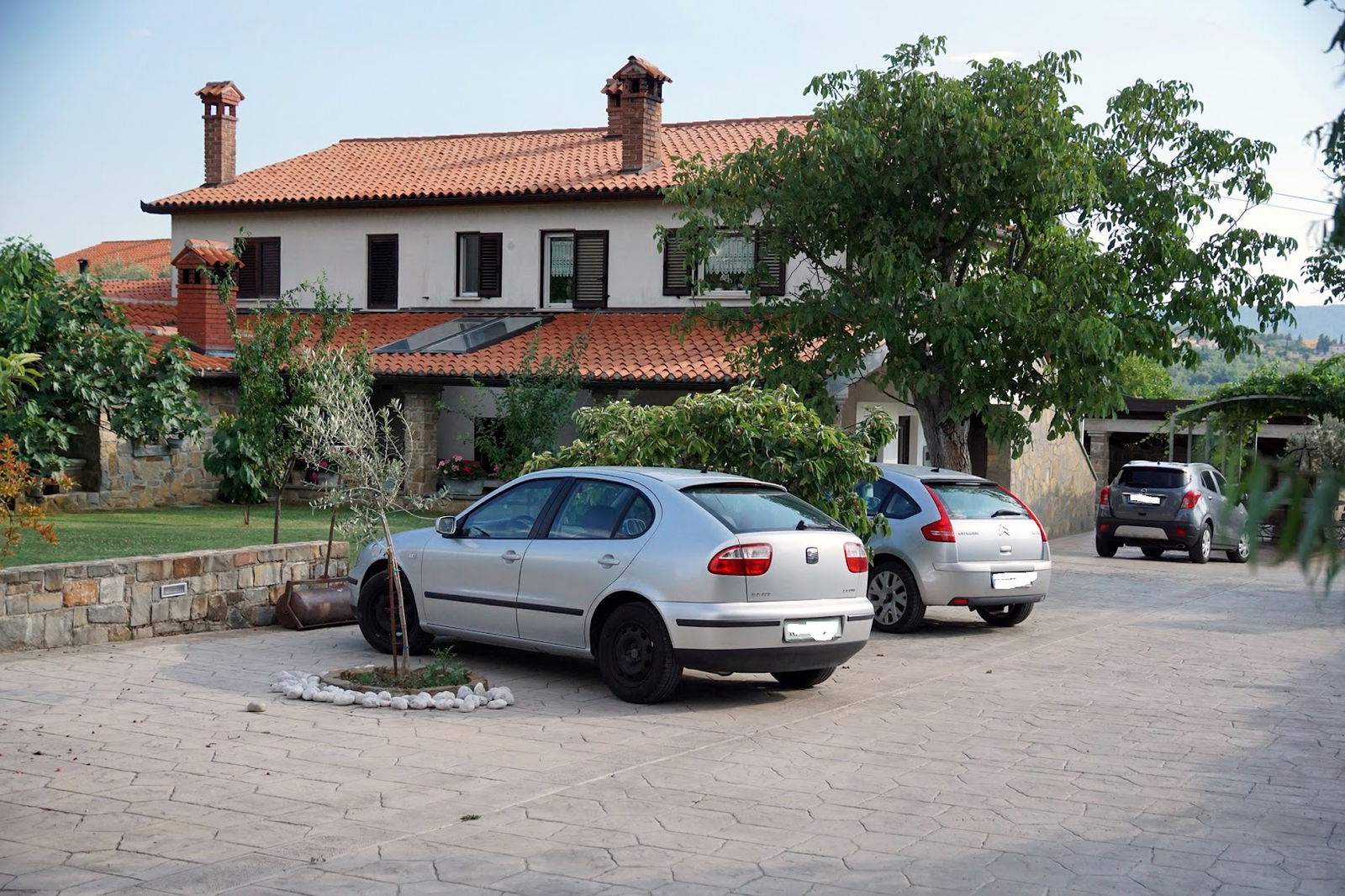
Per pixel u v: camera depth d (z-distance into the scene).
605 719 8.64
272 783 6.77
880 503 13.55
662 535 9.10
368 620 10.96
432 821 6.13
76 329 20.83
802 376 17.61
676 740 8.04
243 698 8.92
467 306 28.47
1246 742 8.32
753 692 9.78
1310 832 6.25
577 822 6.17
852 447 11.93
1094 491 32.31
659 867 5.51
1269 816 6.54
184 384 22.06
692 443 11.60
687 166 18.92
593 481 9.81
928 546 13.15
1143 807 6.67
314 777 6.90
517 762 7.35
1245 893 5.34
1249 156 18.11
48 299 20.47
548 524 9.84
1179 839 6.10
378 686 9.18
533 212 27.81
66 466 21.34
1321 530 2.05
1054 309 17.23
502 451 23.11
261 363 16.50
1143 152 18.56
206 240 28.72
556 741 7.92
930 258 18.48
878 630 13.51
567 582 9.48
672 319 26.25
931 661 11.59
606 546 9.35
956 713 9.12
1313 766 7.68
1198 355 18.52
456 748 7.67
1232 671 11.30
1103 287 17.30
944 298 16.70
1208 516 23.86
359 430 10.60
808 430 11.88
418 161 31.73
